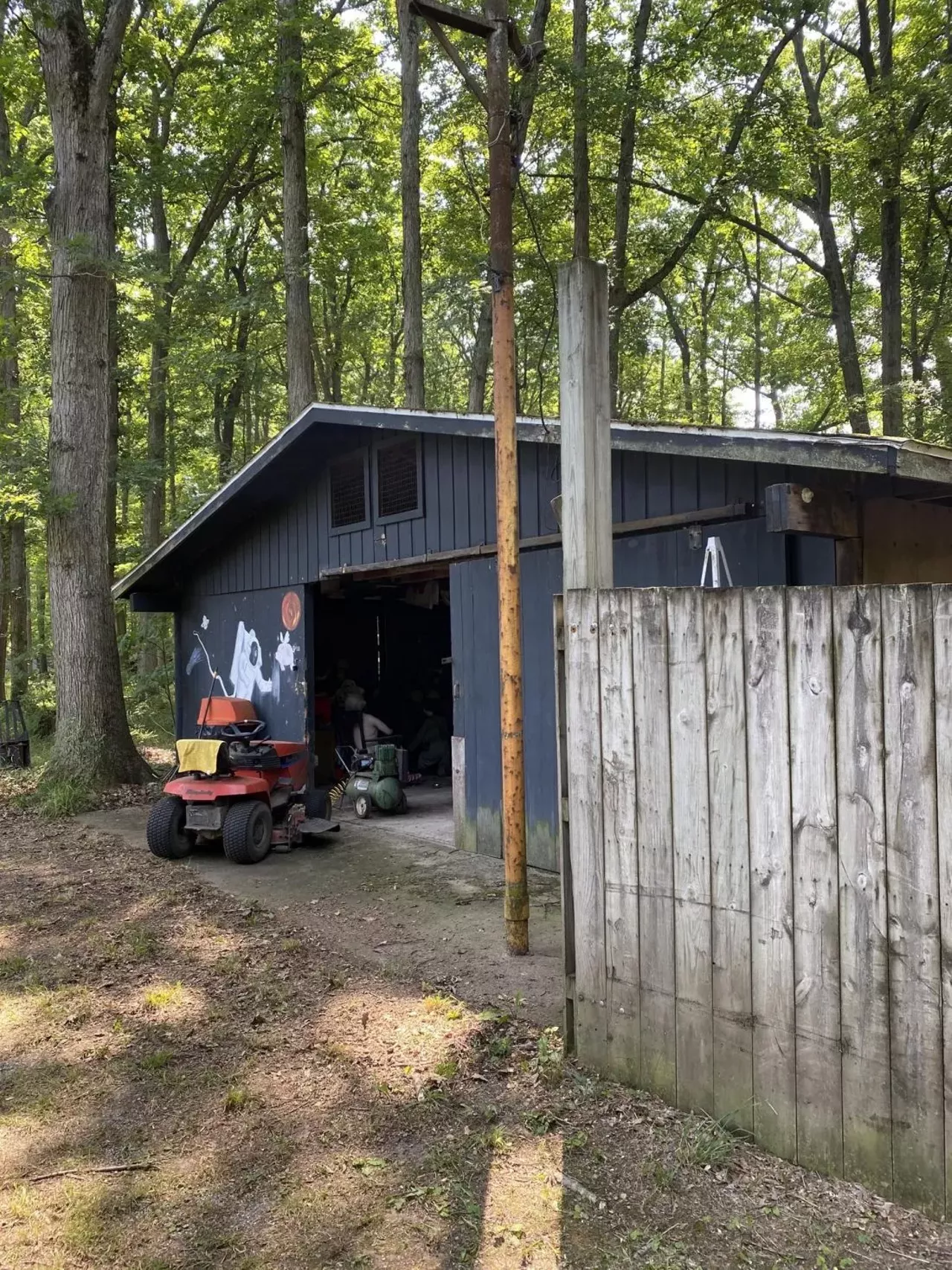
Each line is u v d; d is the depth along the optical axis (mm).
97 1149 2934
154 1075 3441
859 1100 2441
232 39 16375
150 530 17266
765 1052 2672
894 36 15125
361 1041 3635
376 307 24531
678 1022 2922
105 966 4629
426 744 11312
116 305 15125
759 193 16125
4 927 5320
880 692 2367
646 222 16703
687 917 2881
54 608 9898
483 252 16453
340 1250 2383
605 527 3551
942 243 16578
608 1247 2332
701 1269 2217
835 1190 2459
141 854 7133
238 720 9312
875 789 2385
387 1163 2781
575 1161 2732
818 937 2523
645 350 21234
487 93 4582
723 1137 2719
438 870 6359
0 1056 3635
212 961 4664
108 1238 2471
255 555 9922
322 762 10602
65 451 9875
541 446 6156
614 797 3115
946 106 12414
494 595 6645
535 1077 3262
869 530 4477
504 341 4367
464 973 4320
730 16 12805
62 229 9945
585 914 3248
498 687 6637
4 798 9703
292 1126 3021
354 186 19781
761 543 4809
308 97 14438
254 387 20125
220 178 17828
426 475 7344
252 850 6656
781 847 2609
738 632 2709
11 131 15031
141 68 15305
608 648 3125
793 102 13523
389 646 12734
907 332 18062
